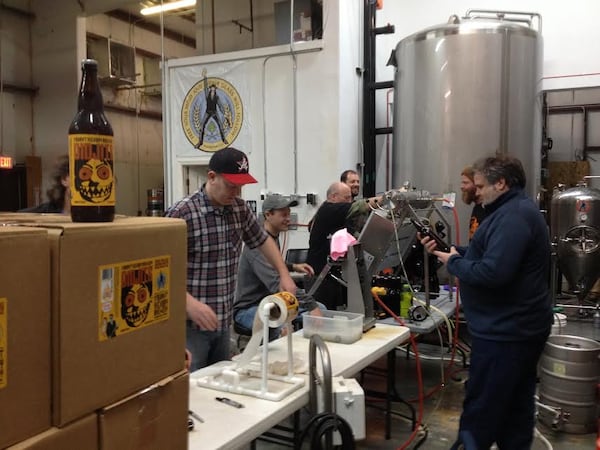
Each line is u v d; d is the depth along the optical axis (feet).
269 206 9.32
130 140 26.58
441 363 11.65
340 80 15.65
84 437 2.42
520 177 6.76
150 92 27.40
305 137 16.10
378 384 11.50
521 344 6.59
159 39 28.22
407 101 15.62
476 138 14.60
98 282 2.46
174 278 2.99
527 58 14.75
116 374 2.59
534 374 7.06
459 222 14.66
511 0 17.54
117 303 2.58
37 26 23.45
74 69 22.70
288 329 5.25
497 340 6.63
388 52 18.90
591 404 9.23
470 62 14.46
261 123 16.70
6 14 22.89
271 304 5.09
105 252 2.50
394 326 7.71
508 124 14.62
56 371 2.28
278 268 7.46
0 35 22.74
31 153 24.02
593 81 16.97
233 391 4.98
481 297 6.81
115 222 2.71
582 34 16.99
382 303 8.59
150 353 2.81
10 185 23.06
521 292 6.54
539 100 15.62
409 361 12.91
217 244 6.74
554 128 18.63
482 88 14.47
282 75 16.33
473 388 6.88
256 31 18.93
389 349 6.80
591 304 14.70
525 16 17.39
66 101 23.00
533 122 15.24
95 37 24.57
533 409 7.13
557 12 17.22
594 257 14.01
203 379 5.24
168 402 2.95
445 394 10.89
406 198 8.44
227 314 6.98
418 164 15.38
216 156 6.51
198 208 6.61
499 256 6.37
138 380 2.73
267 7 18.67
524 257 6.51
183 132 17.93
